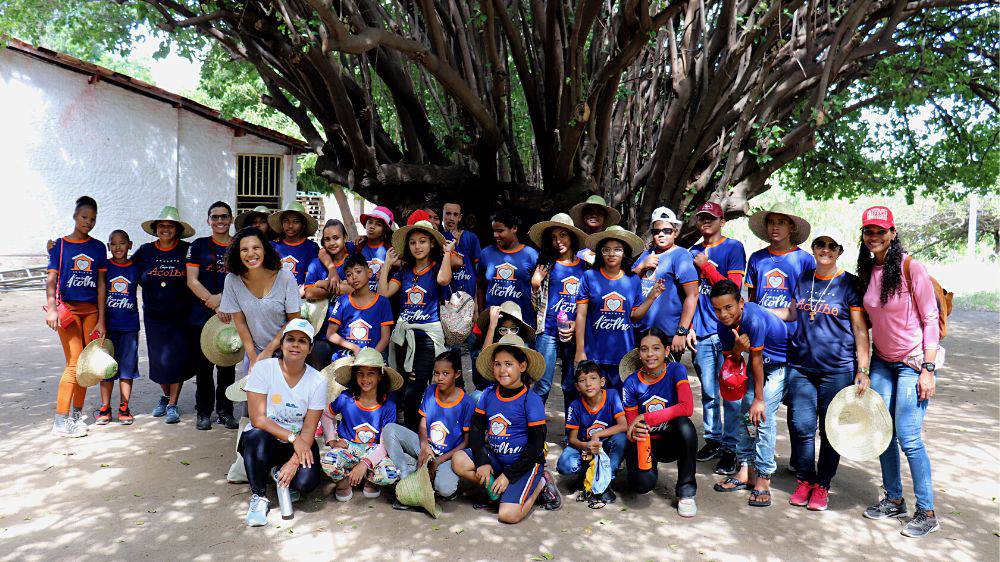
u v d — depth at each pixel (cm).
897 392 431
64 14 1049
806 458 465
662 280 532
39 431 587
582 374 472
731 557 391
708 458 562
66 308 579
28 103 1509
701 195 988
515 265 592
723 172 977
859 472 530
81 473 497
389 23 852
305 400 447
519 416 452
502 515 431
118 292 604
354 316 532
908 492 490
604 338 531
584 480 467
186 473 502
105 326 605
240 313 498
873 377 443
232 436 587
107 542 395
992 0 942
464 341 563
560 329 543
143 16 948
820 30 924
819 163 1257
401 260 569
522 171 978
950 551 400
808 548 402
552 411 692
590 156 870
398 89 971
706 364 560
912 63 980
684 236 977
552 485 457
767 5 830
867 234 427
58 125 1541
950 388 822
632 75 987
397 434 467
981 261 2486
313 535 411
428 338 555
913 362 423
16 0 995
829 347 453
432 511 434
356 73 1073
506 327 548
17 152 1512
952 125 1159
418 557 386
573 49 756
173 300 602
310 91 896
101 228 1598
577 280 557
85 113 1562
